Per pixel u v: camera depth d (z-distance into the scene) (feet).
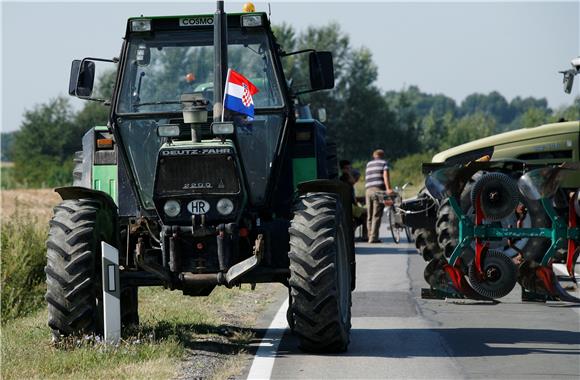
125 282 81.82
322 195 81.30
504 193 104.68
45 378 68.95
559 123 149.79
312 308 77.97
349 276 85.35
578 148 148.15
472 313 104.27
